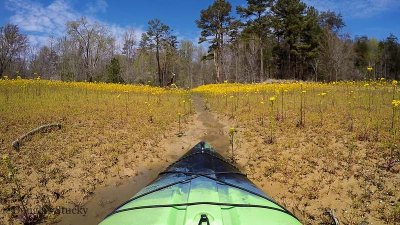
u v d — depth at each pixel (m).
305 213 6.25
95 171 8.51
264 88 26.27
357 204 6.28
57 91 21.14
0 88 20.55
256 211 3.51
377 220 5.79
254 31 55.03
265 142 10.27
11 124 11.39
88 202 7.11
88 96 19.86
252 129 12.07
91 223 6.26
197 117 15.75
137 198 4.04
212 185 4.11
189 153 6.48
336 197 6.69
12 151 9.02
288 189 7.23
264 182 7.65
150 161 9.48
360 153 8.51
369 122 10.63
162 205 3.52
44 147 9.56
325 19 76.88
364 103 14.80
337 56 56.44
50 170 8.24
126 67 78.19
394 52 67.75
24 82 24.27
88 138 10.86
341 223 5.86
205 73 102.44
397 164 7.56
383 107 13.54
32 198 6.99
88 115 13.89
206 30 59.44
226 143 10.87
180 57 97.44
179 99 21.42
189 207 3.37
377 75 65.56
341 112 13.05
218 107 17.97
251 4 54.38
